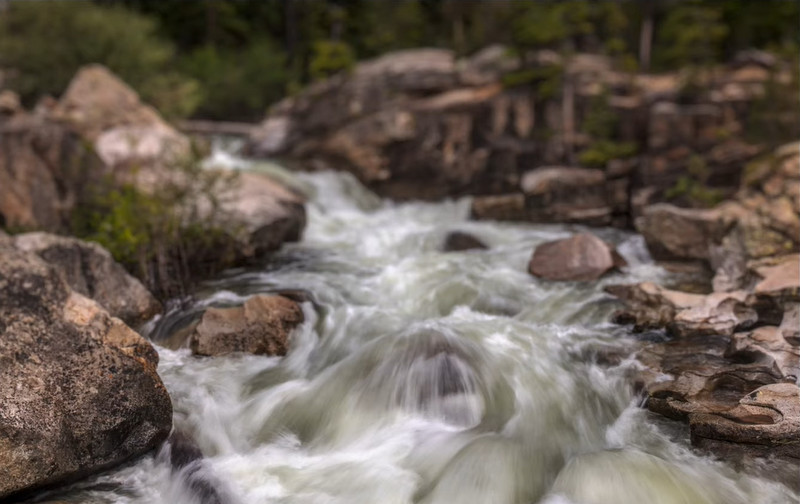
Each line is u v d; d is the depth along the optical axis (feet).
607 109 49.52
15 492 14.20
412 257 32.76
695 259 30.83
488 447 16.79
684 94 50.62
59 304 18.38
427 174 51.29
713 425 16.14
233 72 86.74
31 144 32.63
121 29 60.75
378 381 19.47
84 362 16.87
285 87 93.86
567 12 54.70
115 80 49.11
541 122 52.16
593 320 24.25
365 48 96.37
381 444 17.39
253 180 38.34
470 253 33.78
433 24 97.71
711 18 57.82
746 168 35.68
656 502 14.56
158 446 17.22
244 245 30.96
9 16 58.23
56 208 32.42
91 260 24.14
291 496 15.48
